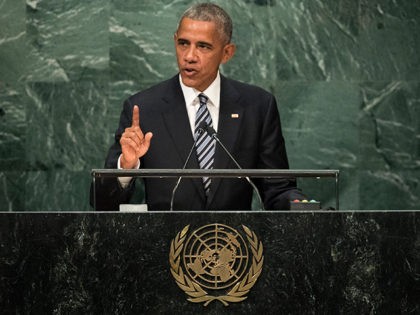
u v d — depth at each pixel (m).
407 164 18.59
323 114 18.58
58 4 18.47
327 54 18.56
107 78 18.45
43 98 18.47
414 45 18.62
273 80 18.55
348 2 18.58
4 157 18.48
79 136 18.45
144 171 9.48
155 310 8.43
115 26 18.47
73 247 8.48
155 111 12.76
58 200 18.45
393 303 8.48
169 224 8.48
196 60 12.12
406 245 8.51
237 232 8.49
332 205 18.52
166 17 18.45
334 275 8.49
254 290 8.48
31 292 8.47
